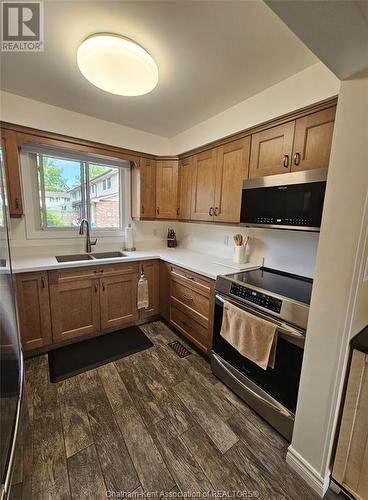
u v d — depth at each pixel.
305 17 0.69
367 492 1.05
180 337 2.51
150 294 2.75
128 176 2.93
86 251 2.63
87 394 1.69
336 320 1.03
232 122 2.00
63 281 2.12
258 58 1.38
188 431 1.43
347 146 0.94
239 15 1.09
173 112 2.15
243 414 1.56
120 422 1.47
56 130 2.11
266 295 1.44
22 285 1.93
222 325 1.72
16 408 0.90
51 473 1.17
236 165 2.01
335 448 1.15
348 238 0.97
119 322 2.55
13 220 2.26
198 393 1.73
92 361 2.06
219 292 1.82
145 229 3.16
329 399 1.08
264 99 1.72
